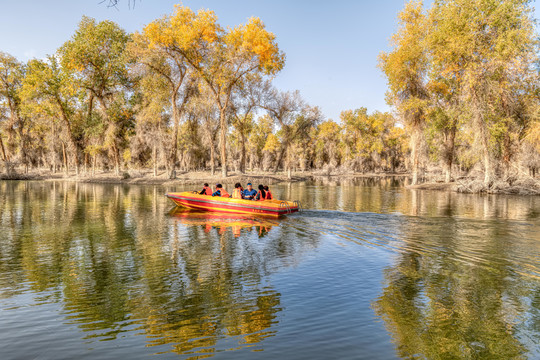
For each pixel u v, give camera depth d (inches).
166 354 201.2
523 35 1190.9
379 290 296.4
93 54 1781.5
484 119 1328.7
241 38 1755.7
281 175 2554.1
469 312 254.4
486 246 439.2
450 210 789.9
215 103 2022.6
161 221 643.5
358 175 3380.9
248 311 257.1
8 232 541.3
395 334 223.0
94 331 229.1
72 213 742.5
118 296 286.2
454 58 1336.1
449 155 1690.5
